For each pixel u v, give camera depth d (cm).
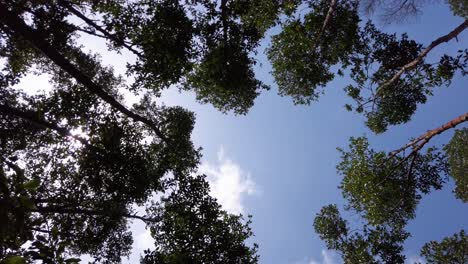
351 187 1688
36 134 1318
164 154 1507
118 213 1320
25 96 1307
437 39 1358
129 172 1317
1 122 1262
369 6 1403
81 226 1319
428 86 1498
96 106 1334
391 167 1648
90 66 1548
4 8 1074
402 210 1684
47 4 1313
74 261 428
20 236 391
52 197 1266
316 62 1670
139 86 1390
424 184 1664
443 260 1617
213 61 1489
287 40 1639
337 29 1561
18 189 367
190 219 1320
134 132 1402
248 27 1509
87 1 1398
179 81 1437
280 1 1552
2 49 1359
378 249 1628
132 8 1358
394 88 1584
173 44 1348
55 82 1519
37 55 1420
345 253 1694
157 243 1316
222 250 1269
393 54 1541
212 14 1409
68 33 1363
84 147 1317
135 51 1344
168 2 1346
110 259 1445
